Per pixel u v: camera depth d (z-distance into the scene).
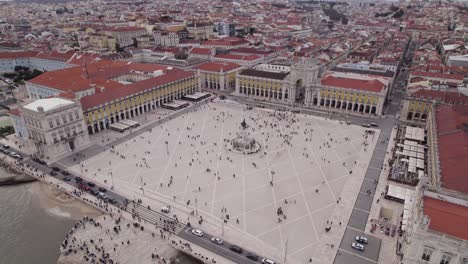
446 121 118.88
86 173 120.31
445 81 187.75
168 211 98.31
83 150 139.00
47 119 126.50
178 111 187.25
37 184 116.06
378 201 101.31
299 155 132.50
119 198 105.56
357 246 82.38
